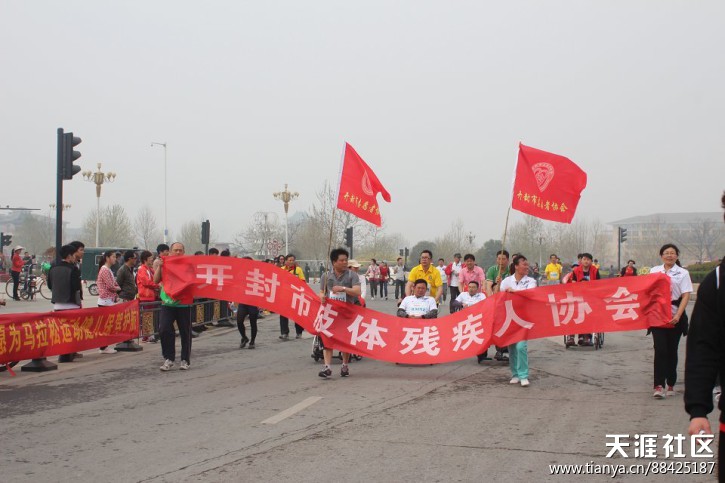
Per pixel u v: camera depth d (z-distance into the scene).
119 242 81.44
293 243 71.50
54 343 11.89
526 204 11.33
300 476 5.88
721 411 3.52
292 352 14.82
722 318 3.56
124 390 10.11
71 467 6.20
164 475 5.94
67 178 14.52
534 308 10.59
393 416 8.24
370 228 60.88
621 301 10.11
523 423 7.87
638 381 10.93
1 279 42.09
